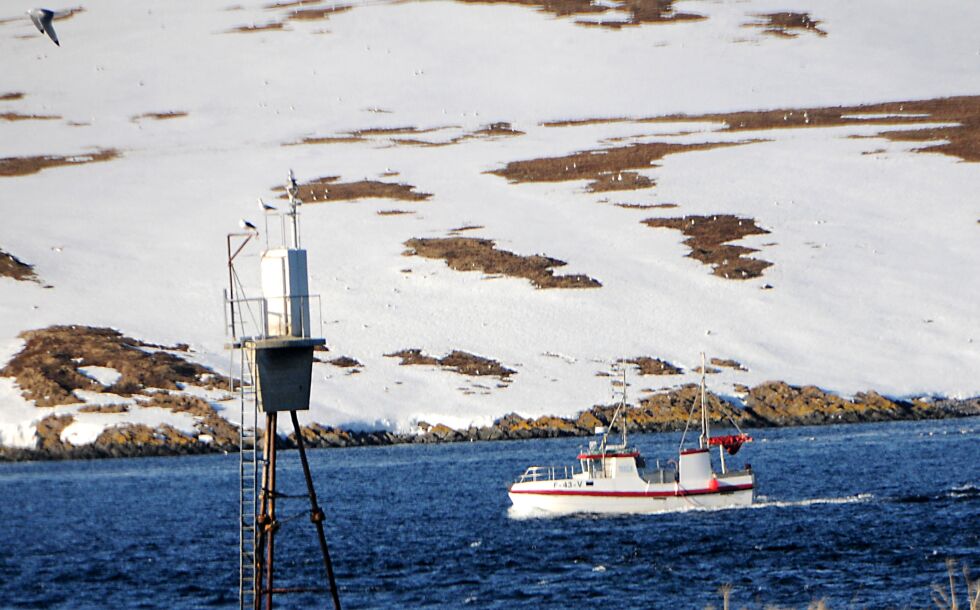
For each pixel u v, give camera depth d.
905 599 178.00
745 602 180.88
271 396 118.56
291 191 120.50
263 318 119.19
